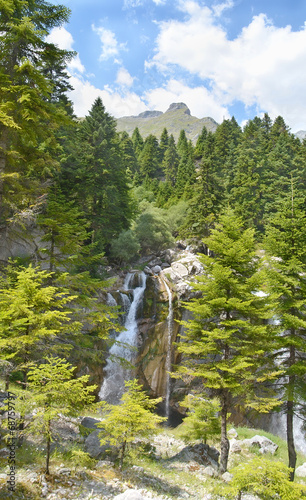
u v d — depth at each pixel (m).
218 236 15.73
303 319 14.38
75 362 24.09
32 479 8.28
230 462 16.09
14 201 12.29
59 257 13.45
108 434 10.56
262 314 14.43
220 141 81.19
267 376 13.66
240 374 13.61
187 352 14.33
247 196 47.06
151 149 100.38
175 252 44.16
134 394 10.91
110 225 39.34
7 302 9.34
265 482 8.31
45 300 9.46
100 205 36.75
